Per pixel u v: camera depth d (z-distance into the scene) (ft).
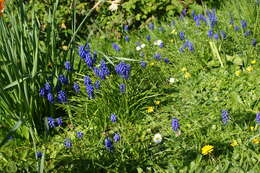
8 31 6.78
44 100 6.88
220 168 5.69
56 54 7.11
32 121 6.73
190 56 7.80
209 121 6.48
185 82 7.46
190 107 6.88
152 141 6.33
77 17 9.89
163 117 6.80
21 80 6.49
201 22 8.84
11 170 5.95
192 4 9.73
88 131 6.66
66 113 7.09
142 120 6.82
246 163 5.74
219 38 7.75
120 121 6.75
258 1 8.40
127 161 6.02
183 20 9.22
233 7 8.99
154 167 5.93
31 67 6.82
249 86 6.94
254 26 7.88
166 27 9.12
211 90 7.11
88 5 9.93
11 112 6.63
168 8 9.52
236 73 7.18
